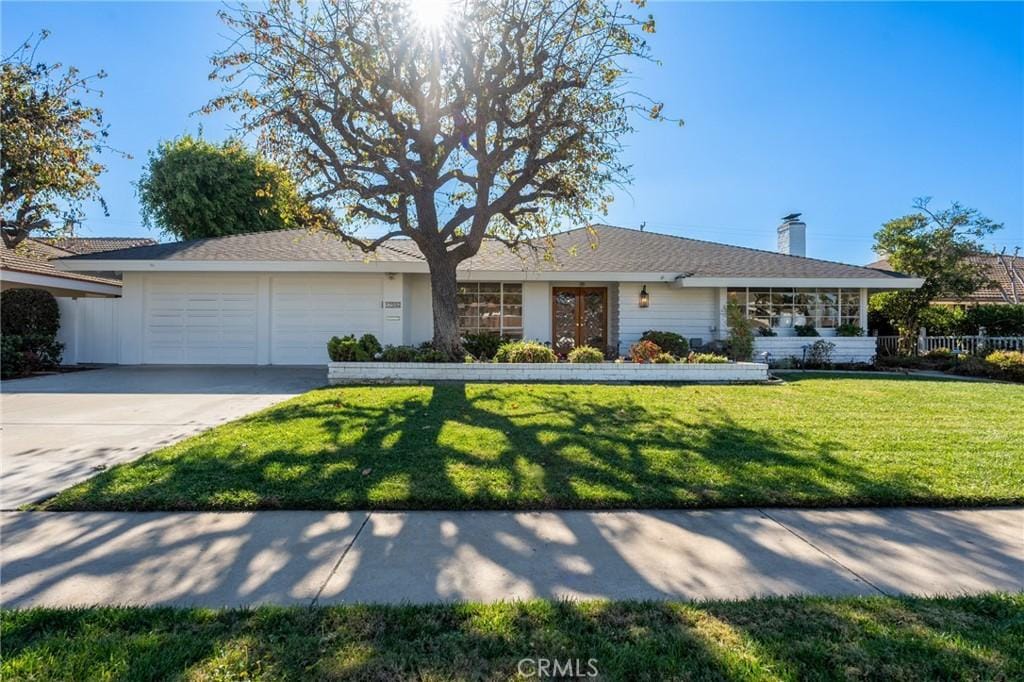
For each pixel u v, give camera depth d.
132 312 14.31
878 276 15.09
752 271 15.09
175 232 26.66
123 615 2.39
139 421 6.80
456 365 10.65
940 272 17.77
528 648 2.19
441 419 6.69
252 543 3.25
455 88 10.49
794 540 3.37
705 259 16.03
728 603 2.56
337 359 11.20
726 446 5.45
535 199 11.36
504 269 14.43
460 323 15.37
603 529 3.53
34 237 23.05
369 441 5.50
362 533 3.42
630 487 4.21
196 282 14.42
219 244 15.05
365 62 9.94
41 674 1.98
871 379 11.62
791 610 2.50
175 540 3.28
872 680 2.00
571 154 10.90
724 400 8.38
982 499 3.99
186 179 24.77
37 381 10.81
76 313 14.38
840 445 5.49
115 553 3.10
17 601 2.55
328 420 6.55
